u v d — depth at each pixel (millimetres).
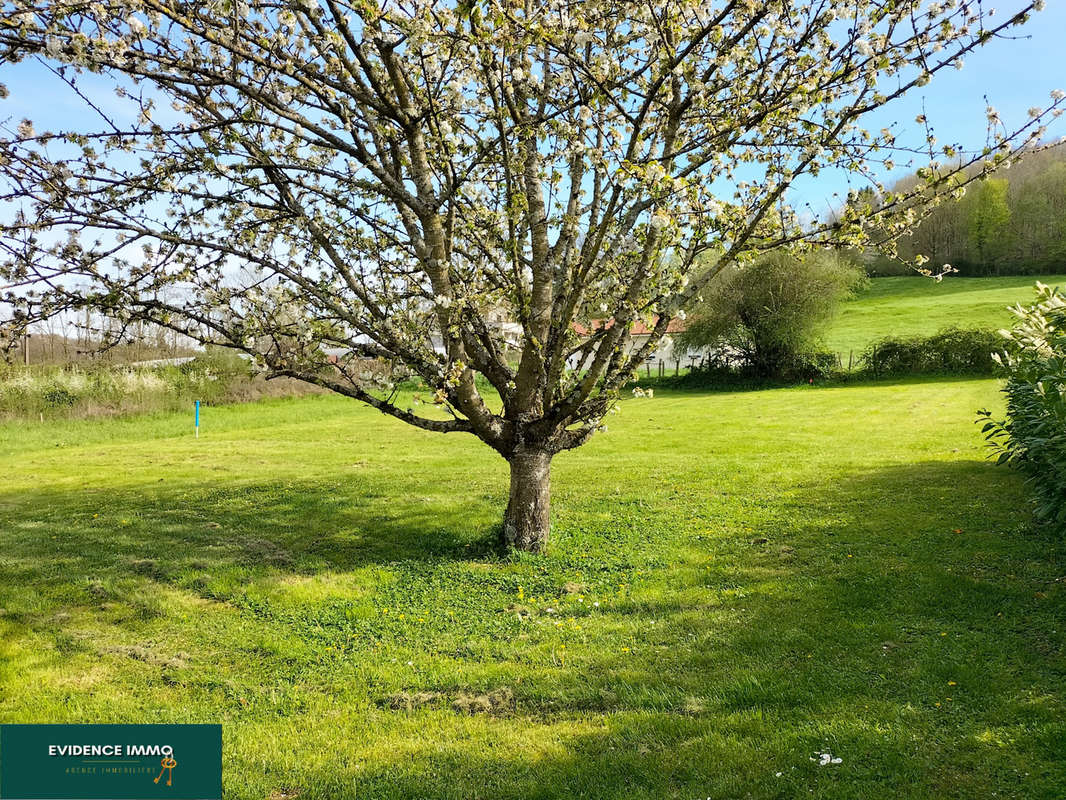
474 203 7031
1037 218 61594
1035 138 4680
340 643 5250
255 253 6348
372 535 8086
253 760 3697
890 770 3268
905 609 5176
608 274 6527
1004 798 3010
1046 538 6457
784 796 3148
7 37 4180
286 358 6352
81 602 6203
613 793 3254
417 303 7070
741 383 33906
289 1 4504
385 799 3318
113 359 23953
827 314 33344
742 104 5520
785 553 6727
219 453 15508
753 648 4734
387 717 4129
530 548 7070
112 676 4801
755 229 6039
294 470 12828
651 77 5797
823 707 3885
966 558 6152
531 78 5523
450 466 12805
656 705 4086
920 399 22047
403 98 5176
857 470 10570
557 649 4953
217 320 6387
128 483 11914
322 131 5305
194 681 4699
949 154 4945
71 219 5328
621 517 8367
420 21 4539
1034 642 4484
